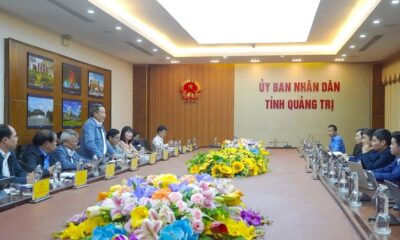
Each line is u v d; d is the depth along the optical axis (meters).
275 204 2.64
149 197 1.81
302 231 1.98
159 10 6.51
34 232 1.90
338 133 10.85
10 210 2.38
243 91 11.18
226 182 2.13
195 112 11.36
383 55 9.52
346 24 7.32
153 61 10.77
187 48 9.84
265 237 1.87
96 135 5.05
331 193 2.99
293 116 11.00
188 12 7.30
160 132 7.66
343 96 10.83
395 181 3.68
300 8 7.13
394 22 6.41
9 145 3.75
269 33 8.88
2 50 5.96
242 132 11.18
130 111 11.20
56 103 7.36
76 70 8.09
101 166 4.29
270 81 11.08
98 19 6.40
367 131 5.70
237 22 8.08
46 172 3.74
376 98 10.59
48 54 7.08
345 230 2.02
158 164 5.11
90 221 1.78
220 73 11.27
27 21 6.51
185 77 11.38
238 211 1.93
